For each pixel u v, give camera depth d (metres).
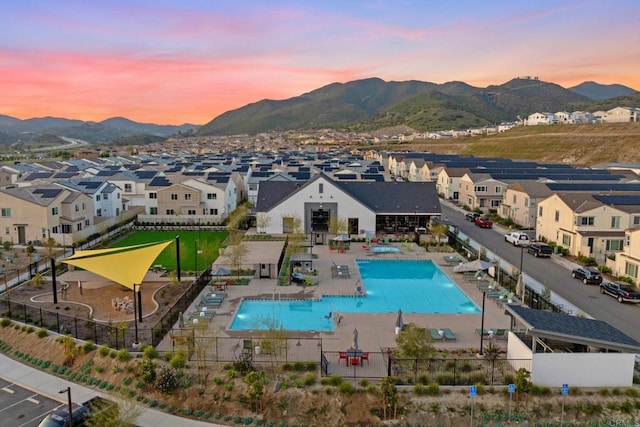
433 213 71.44
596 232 57.44
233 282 47.56
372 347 32.94
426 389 26.94
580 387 27.48
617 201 60.59
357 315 39.38
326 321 38.66
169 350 32.03
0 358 33.03
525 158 178.88
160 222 81.00
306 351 32.12
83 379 29.75
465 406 26.12
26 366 31.81
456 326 36.91
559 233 61.97
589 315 39.38
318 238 68.00
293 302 43.03
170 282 48.16
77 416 24.34
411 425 25.11
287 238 63.03
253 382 26.30
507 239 66.75
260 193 74.69
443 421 25.36
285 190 75.25
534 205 74.62
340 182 76.56
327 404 26.28
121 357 30.56
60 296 44.00
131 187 97.69
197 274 50.16
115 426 22.73
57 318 35.53
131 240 69.38
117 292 45.28
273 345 29.88
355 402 26.36
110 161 164.62
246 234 70.75
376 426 25.12
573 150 169.75
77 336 34.47
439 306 42.59
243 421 25.50
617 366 27.45
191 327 34.81
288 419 25.64
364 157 199.25
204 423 25.36
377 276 52.09
